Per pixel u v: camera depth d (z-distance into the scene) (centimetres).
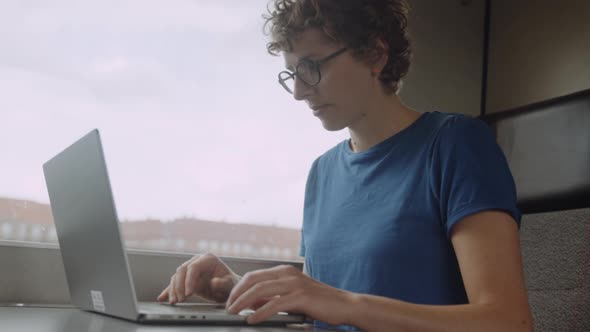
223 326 68
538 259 110
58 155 85
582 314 100
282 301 66
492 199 83
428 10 197
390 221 98
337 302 67
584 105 106
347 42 97
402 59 106
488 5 206
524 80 199
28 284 121
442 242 93
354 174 110
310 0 96
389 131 107
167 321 67
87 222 77
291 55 100
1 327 61
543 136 112
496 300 72
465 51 201
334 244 106
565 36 190
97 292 78
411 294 93
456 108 197
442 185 92
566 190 106
